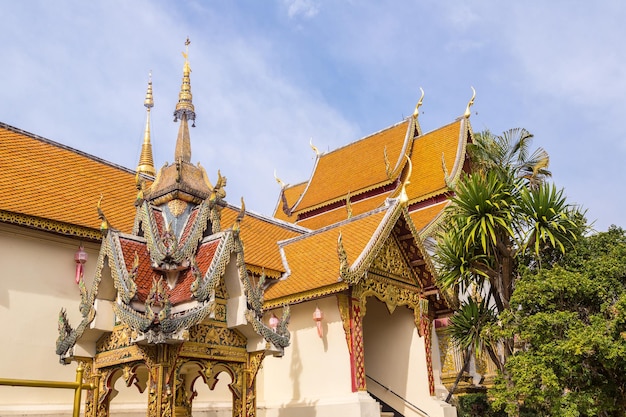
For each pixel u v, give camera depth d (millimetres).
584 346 13562
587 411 14430
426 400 16172
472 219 17641
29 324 12734
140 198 9898
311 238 17781
